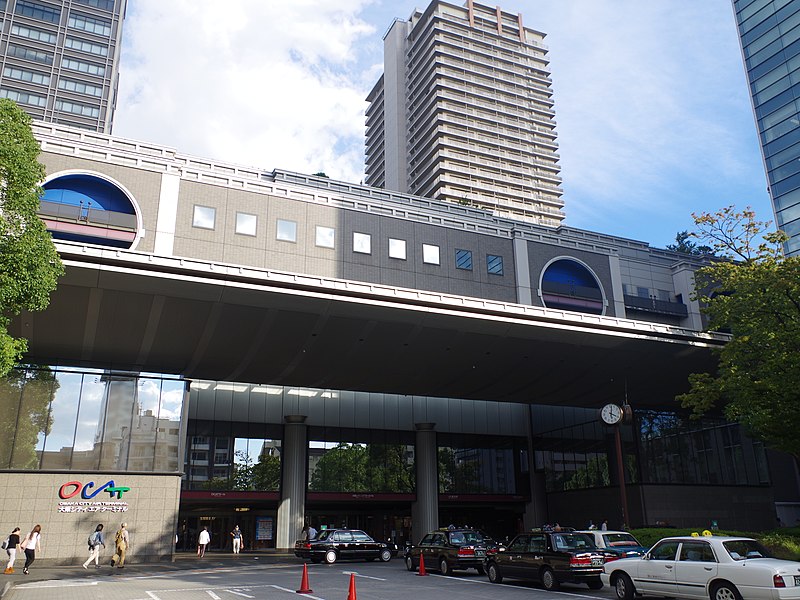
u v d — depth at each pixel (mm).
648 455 42188
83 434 30375
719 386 27781
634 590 14859
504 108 147625
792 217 55938
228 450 41000
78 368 32750
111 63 98688
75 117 93875
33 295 17734
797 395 25234
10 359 17547
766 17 61562
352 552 30328
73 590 18359
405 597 16062
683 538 14195
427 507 44812
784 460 49031
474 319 32219
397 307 30625
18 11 94438
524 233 43938
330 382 40094
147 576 23062
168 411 32312
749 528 43469
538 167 145875
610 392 42719
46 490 28984
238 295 28734
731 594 12695
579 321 33875
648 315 49062
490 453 49188
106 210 33094
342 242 38188
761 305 26812
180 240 33906
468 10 154250
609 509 43031
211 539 44281
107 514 29656
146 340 31328
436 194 135000
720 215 31703
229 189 36031
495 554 20031
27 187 17953
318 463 43188
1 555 27578
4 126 17766
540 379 40188
